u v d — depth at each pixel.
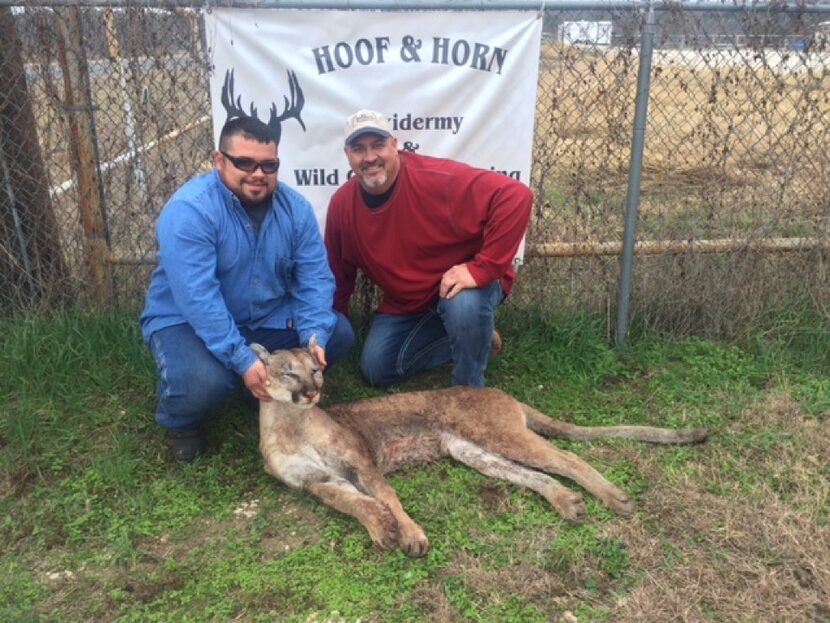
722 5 2.88
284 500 2.33
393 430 2.49
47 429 2.65
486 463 2.42
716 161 3.20
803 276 3.33
